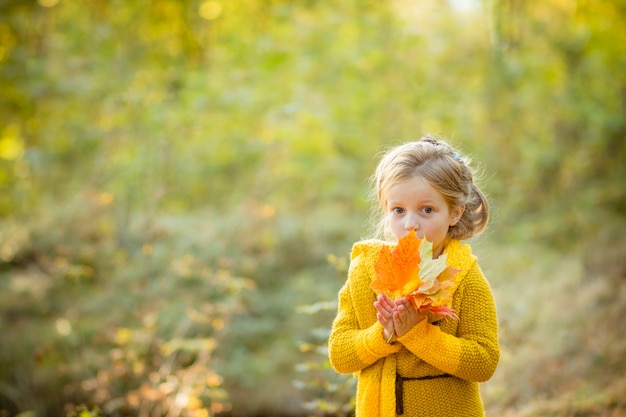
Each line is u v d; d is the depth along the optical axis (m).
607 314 5.71
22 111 8.56
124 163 8.34
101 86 8.74
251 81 8.67
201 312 6.57
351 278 2.31
